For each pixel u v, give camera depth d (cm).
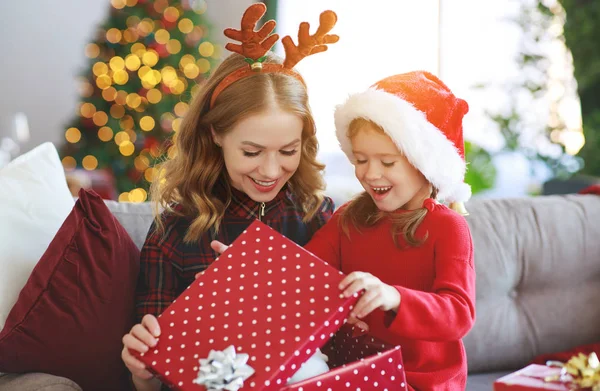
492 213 199
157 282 150
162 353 111
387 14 493
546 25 433
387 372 109
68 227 139
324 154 509
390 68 495
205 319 112
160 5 462
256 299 112
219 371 99
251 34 144
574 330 194
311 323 105
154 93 454
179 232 153
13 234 143
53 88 574
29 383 126
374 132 134
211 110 147
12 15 561
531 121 443
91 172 442
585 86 375
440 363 137
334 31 503
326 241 150
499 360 188
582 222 203
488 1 460
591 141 375
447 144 137
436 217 138
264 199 146
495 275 191
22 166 155
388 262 141
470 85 462
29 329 131
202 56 475
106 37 455
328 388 102
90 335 136
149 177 447
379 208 140
